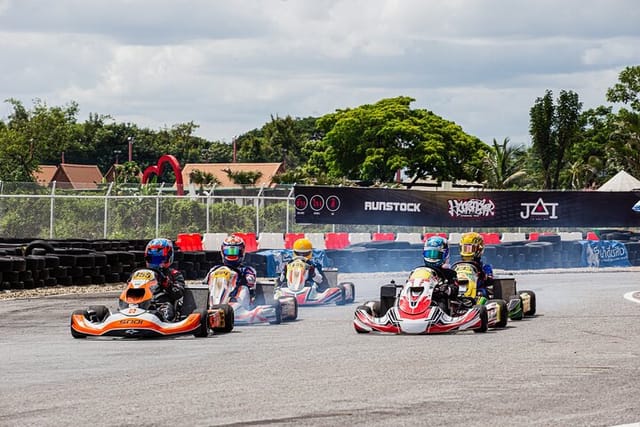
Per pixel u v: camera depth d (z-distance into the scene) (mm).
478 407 9305
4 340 15359
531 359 12672
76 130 120875
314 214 37688
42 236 40781
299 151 135750
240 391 10219
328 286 23234
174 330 15234
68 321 18594
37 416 8922
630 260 40406
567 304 22266
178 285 16562
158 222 38406
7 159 88625
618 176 57406
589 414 8977
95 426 8477
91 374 11477
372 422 8617
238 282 18203
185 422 8625
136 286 15727
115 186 42875
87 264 27500
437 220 38875
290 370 11750
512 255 37062
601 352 13414
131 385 10641
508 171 84062
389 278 31906
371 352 13516
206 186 77500
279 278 23047
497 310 16875
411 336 15664
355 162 92812
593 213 39812
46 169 108812
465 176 90312
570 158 100375
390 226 39750
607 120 100500
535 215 39531
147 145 133250
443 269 16859
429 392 10133
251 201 43031
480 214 39188
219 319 16281
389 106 91562
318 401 9617
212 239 36750
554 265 38469
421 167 90125
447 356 13016
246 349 13977
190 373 11531
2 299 23547
